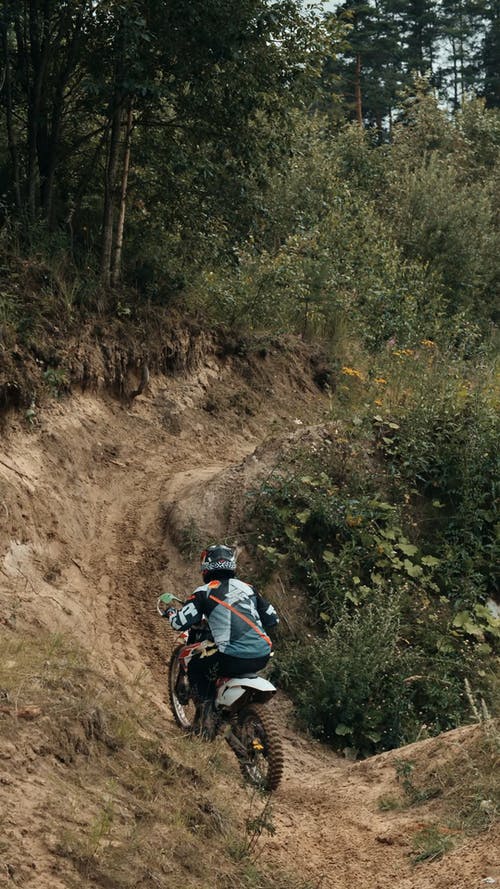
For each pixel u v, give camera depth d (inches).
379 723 333.7
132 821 186.1
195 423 513.3
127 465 447.2
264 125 540.4
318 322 667.4
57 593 329.7
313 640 369.4
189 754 239.8
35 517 358.3
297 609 382.3
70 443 418.0
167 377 524.7
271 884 190.2
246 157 521.0
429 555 420.8
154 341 511.5
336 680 336.2
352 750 325.1
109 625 336.8
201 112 505.7
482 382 529.3
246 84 490.0
